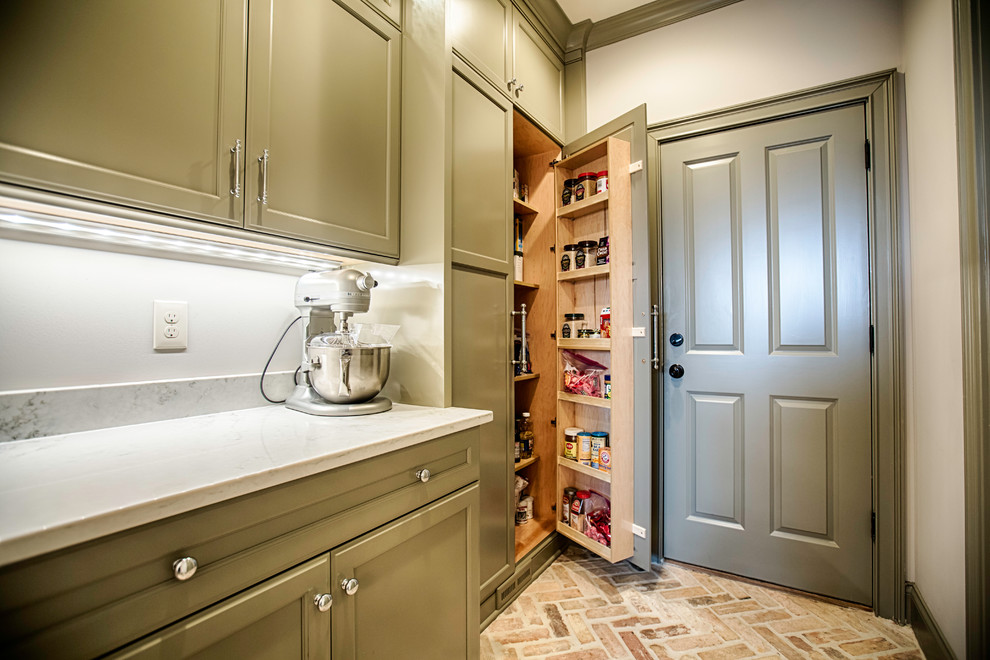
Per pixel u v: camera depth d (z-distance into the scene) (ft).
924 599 4.73
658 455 6.62
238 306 4.08
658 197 6.67
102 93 2.43
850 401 5.51
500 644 4.65
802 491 5.76
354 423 3.46
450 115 4.51
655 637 4.76
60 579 1.56
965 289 3.75
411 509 3.17
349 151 4.00
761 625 4.99
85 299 3.13
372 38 4.28
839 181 5.62
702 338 6.40
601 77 7.18
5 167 2.10
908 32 5.12
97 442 2.77
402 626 3.09
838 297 5.60
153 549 1.80
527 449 6.75
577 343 6.25
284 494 2.31
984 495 3.52
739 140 6.19
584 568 6.31
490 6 5.32
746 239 6.13
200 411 3.73
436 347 4.42
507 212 5.60
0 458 2.39
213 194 2.94
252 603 2.13
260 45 3.25
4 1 2.12
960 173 3.82
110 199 2.46
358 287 3.83
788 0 5.94
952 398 4.12
